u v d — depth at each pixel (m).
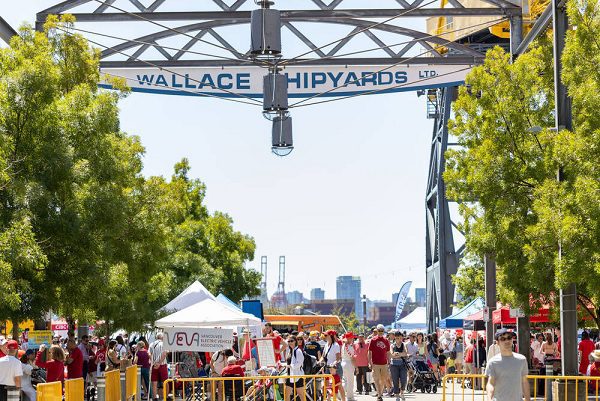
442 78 33.75
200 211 68.50
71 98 24.34
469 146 30.14
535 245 26.12
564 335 23.44
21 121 22.17
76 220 22.28
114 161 24.80
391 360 30.56
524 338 32.44
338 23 32.31
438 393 36.88
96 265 23.05
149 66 33.72
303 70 33.62
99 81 27.88
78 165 23.03
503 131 29.17
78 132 24.09
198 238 66.69
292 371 25.95
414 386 37.78
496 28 50.59
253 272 70.25
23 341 37.19
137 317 35.38
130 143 32.06
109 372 21.89
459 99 30.34
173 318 28.20
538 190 24.75
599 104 21.22
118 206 24.03
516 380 12.75
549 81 29.33
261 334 33.38
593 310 31.38
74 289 22.69
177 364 32.28
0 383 18.62
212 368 29.08
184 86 33.78
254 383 25.08
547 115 28.86
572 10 21.92
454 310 82.19
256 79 33.69
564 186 23.50
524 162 28.62
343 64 33.72
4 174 20.17
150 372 31.28
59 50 27.05
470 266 70.12
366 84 33.66
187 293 31.34
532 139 28.59
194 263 57.03
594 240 21.91
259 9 26.56
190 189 68.56
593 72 21.59
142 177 31.97
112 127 24.95
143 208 31.38
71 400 18.22
